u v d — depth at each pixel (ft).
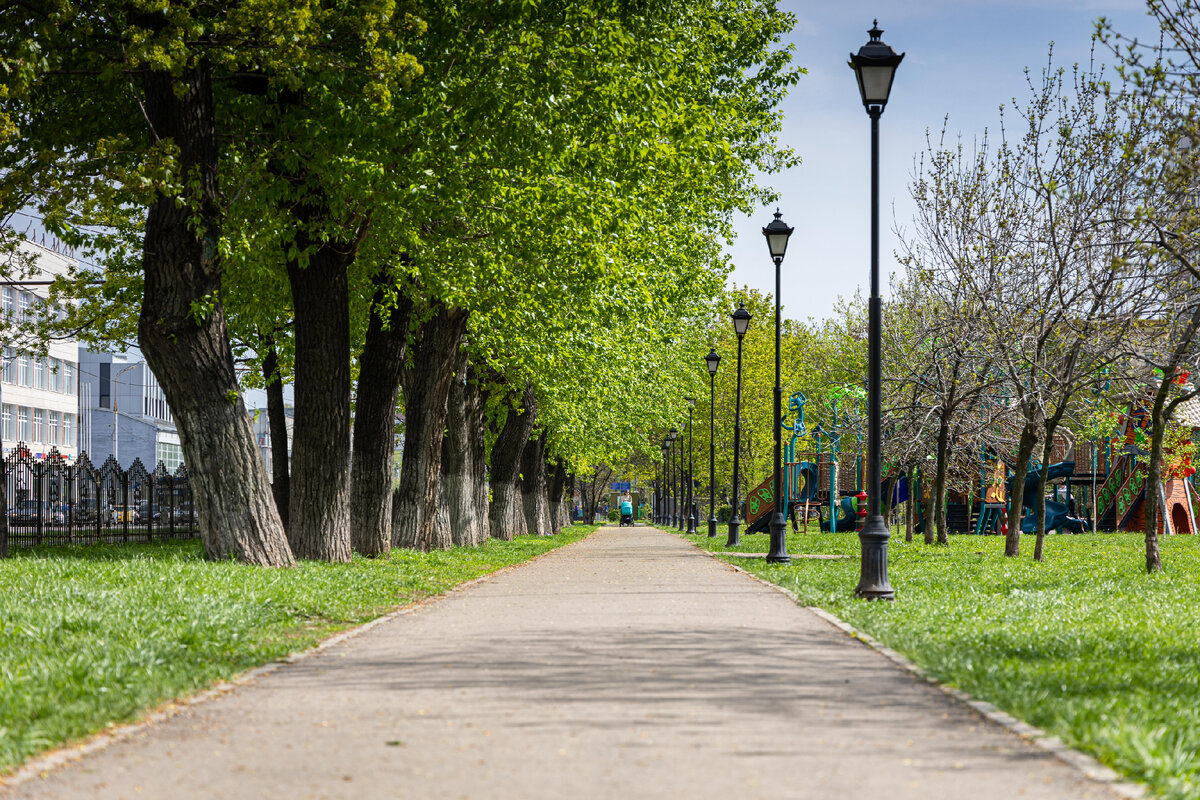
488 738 21.54
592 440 167.94
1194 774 18.33
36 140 62.44
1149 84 48.85
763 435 244.63
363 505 75.87
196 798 17.53
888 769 19.17
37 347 78.95
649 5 63.36
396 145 56.44
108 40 55.98
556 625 40.37
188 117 55.06
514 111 55.52
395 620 42.39
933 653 31.78
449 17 55.11
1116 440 147.95
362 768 19.27
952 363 103.50
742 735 21.80
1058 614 43.14
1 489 64.39
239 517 57.11
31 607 36.47
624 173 66.49
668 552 111.75
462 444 112.37
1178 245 57.41
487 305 76.89
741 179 99.45
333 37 56.80
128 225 73.46
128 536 113.80
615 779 18.47
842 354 193.47
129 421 297.53
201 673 28.02
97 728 22.18
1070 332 81.61
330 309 66.95
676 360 162.30
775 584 61.98
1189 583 58.18
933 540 113.19
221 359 57.16
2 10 52.54
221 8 53.78
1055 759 19.97
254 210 61.72
